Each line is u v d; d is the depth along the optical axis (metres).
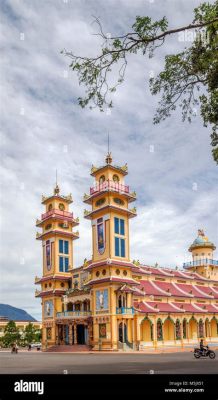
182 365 30.98
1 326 137.75
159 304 72.56
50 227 82.94
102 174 70.00
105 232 66.69
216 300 87.38
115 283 64.38
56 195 83.62
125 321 64.25
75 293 72.75
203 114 18.53
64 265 81.12
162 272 81.44
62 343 74.06
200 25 14.03
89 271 69.25
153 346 66.81
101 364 32.94
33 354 59.75
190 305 79.50
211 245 99.81
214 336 83.81
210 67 16.27
